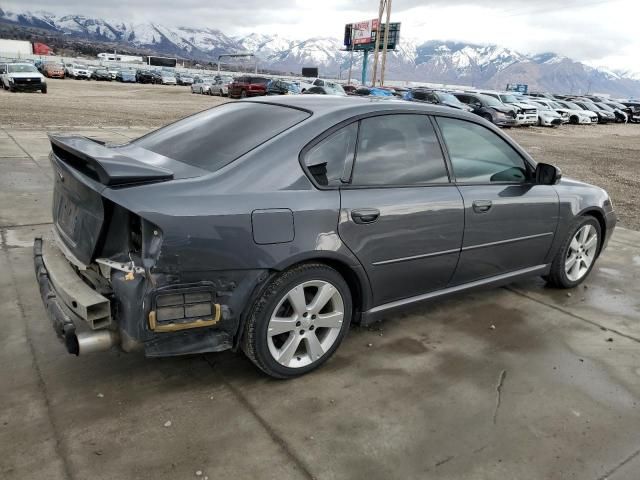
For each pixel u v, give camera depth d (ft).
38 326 11.40
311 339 10.08
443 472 7.95
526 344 12.03
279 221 9.02
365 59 249.34
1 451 7.82
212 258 8.50
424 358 11.17
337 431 8.71
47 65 176.86
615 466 8.25
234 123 10.67
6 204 20.24
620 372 11.03
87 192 8.69
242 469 7.76
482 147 12.47
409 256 10.94
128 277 8.32
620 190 32.73
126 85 164.14
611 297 15.10
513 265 13.48
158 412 8.91
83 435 8.25
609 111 110.42
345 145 10.18
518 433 8.93
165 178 8.55
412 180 11.01
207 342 8.95
